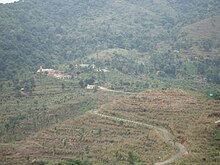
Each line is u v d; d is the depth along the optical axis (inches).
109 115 5964.6
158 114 5644.7
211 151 4333.2
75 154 4968.0
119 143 5027.1
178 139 4830.2
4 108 7145.7
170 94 6112.2
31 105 7337.6
